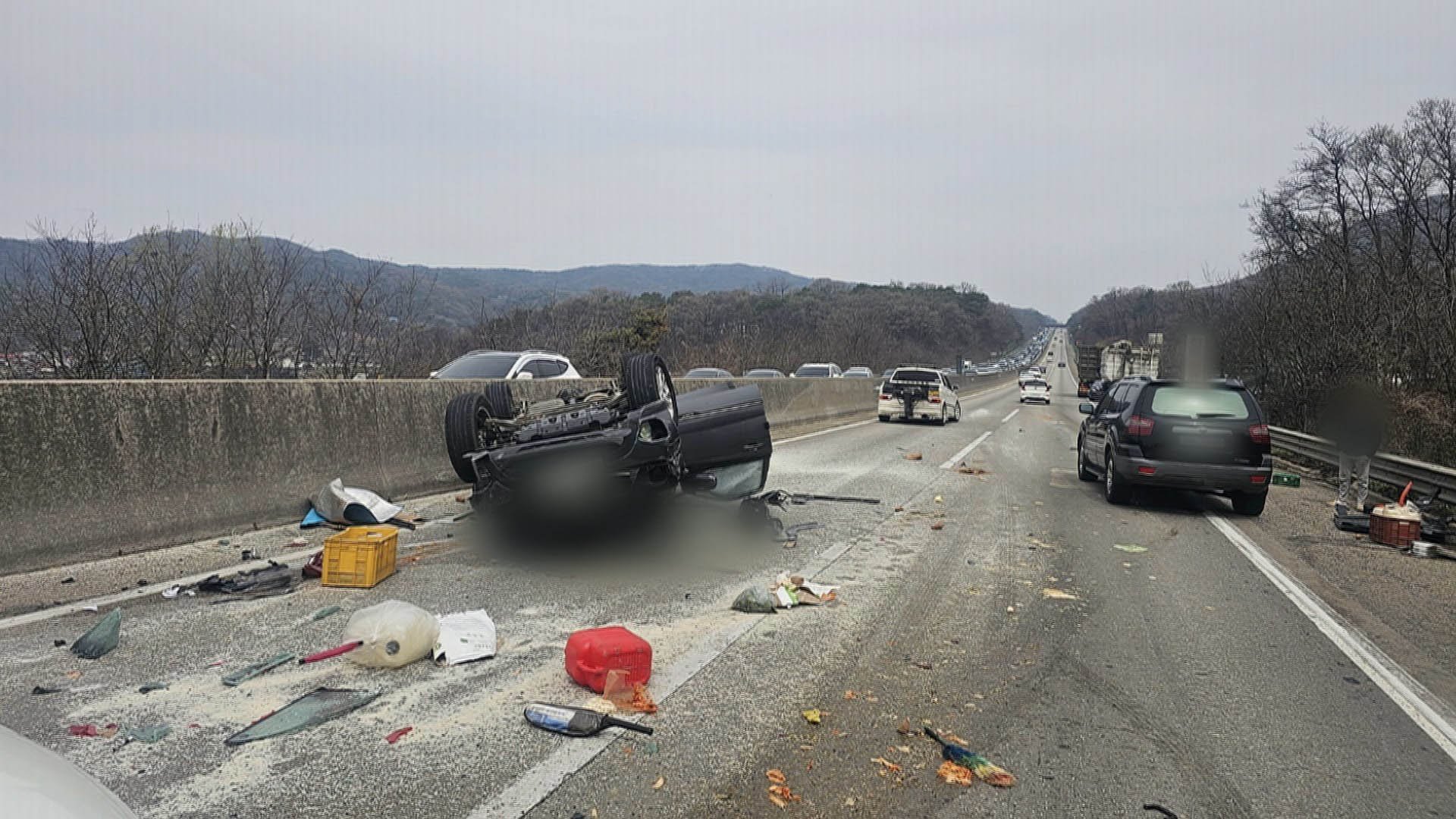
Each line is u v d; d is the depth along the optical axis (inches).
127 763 147.5
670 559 306.0
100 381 284.4
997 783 151.7
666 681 192.5
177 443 304.2
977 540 359.9
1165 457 444.1
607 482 302.7
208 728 161.6
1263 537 392.2
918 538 359.3
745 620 237.9
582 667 185.2
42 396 265.7
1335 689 202.4
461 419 326.6
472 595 253.4
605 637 187.9
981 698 189.8
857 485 513.3
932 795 147.4
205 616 227.8
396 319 741.3
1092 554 341.1
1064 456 733.9
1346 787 155.0
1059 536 373.7
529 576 277.3
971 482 539.8
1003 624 243.6
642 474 308.2
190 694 177.2
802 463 625.6
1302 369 896.9
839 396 1170.6
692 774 150.6
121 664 192.9
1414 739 175.9
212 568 272.7
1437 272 999.6
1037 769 158.2
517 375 601.0
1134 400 461.4
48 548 261.3
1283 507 486.0
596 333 1190.3
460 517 362.0
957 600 266.8
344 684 184.7
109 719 164.6
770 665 204.4
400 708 173.2
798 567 301.0
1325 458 663.8
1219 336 1242.6
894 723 175.5
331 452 369.7
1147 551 349.7
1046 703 188.9
